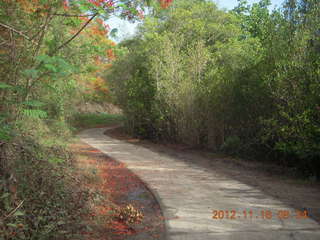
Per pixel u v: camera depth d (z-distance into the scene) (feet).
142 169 28.55
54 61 9.32
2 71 14.55
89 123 95.61
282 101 28.02
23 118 16.17
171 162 32.78
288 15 30.96
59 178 17.89
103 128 87.15
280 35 31.22
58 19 20.25
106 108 133.59
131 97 61.62
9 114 13.35
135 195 19.84
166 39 49.16
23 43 15.46
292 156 29.12
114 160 33.53
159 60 49.42
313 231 13.17
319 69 24.41
